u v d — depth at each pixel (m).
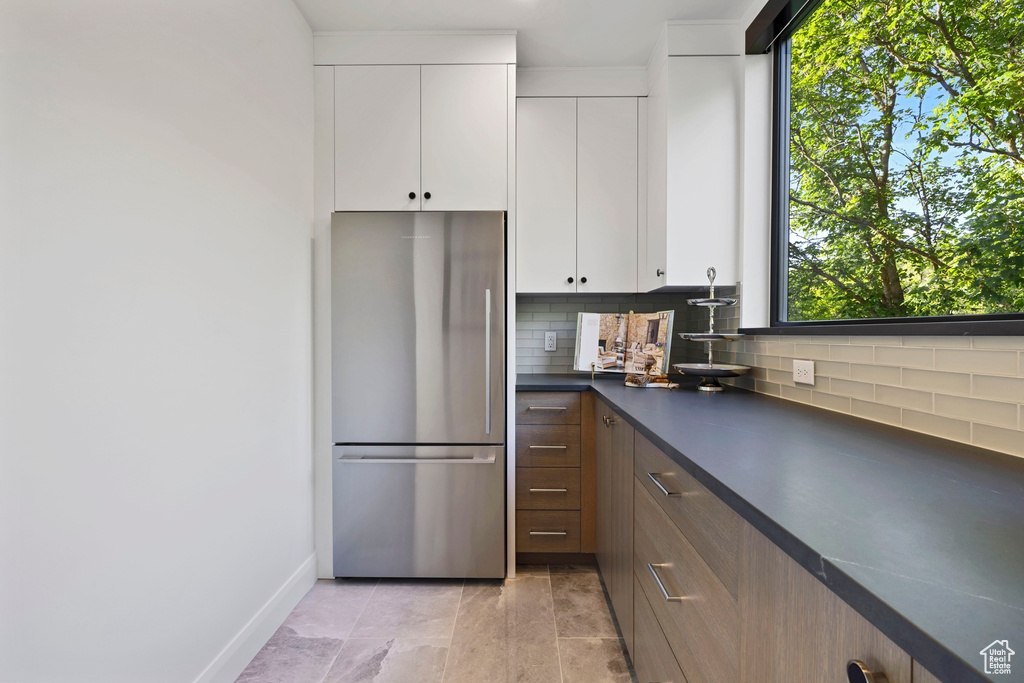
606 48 2.48
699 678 1.02
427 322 2.22
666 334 2.37
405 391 2.24
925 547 0.60
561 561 2.44
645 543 1.45
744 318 2.28
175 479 1.34
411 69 2.30
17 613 0.93
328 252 2.29
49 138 0.99
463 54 2.30
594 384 2.42
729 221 2.31
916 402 1.29
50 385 0.99
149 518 1.25
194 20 1.43
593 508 2.39
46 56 0.98
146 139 1.24
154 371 1.26
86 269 1.07
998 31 1.12
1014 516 0.71
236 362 1.64
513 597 2.15
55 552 1.00
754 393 2.13
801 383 1.81
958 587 0.50
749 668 0.80
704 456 1.05
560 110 2.65
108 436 1.12
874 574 0.53
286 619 1.97
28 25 0.95
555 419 2.39
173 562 1.33
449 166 2.30
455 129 2.30
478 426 2.24
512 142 2.30
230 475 1.60
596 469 2.31
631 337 2.55
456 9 2.15
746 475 0.91
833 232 1.81
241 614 1.67
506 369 2.33
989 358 1.08
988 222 1.15
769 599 0.74
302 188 2.17
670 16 2.24
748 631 0.81
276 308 1.92
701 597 1.01
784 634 0.70
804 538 0.63
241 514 1.67
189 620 1.40
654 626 1.36
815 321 1.90
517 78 2.65
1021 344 1.01
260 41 1.81
